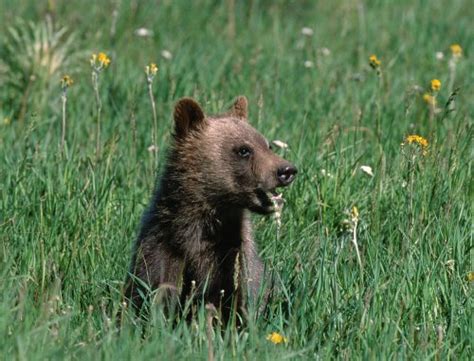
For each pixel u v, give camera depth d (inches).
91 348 355.3
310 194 521.3
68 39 773.9
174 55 819.4
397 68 816.9
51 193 498.6
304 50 829.2
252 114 639.8
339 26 992.2
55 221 479.8
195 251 438.9
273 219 497.4
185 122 449.7
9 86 714.8
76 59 749.3
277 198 430.9
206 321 405.7
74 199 497.4
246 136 444.8
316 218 513.3
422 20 999.0
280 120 636.1
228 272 439.8
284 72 772.0
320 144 566.6
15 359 340.5
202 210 440.1
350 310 406.9
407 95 611.5
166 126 596.4
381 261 442.6
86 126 630.5
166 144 572.4
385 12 1043.9
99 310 416.8
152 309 395.2
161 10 994.7
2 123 639.1
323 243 438.6
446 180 504.1
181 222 439.2
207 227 440.5
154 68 542.9
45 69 711.7
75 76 735.7
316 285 417.7
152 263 436.1
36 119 594.6
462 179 509.4
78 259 458.9
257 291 441.7
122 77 729.6
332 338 384.8
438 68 795.4
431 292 417.7
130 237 485.4
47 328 365.4
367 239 461.4
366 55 857.5
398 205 492.7
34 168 527.2
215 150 442.3
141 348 369.1
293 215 506.6
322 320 404.2
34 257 447.2
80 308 423.5
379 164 516.1
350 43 914.1
